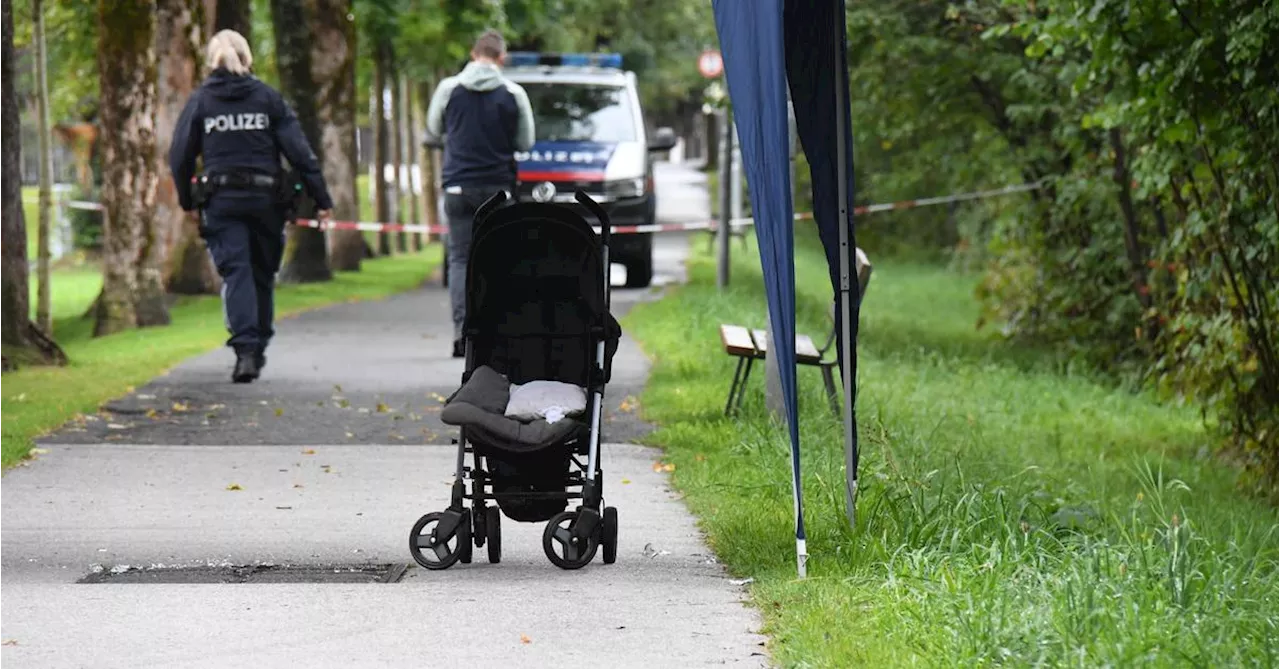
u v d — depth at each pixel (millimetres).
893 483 10539
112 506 11422
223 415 15445
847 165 10156
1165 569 8477
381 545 10273
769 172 9094
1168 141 16656
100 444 13875
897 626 7758
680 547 10203
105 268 24531
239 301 17453
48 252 21234
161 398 16359
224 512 11266
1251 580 8969
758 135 9195
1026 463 14906
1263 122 15336
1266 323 16516
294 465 13078
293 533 10609
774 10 8938
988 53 26328
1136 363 25969
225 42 17422
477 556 10008
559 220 9812
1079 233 27312
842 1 10047
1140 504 12070
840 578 8914
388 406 16188
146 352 20453
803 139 10164
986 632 7344
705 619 8289
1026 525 10047
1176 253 17812
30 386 16891
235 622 8195
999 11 25734
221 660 7504
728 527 10445
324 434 14562
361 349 21094
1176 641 7285
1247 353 16641
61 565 9680
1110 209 26781
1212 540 11281
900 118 28828
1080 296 27078
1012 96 26562
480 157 18312
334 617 8320
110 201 24500
